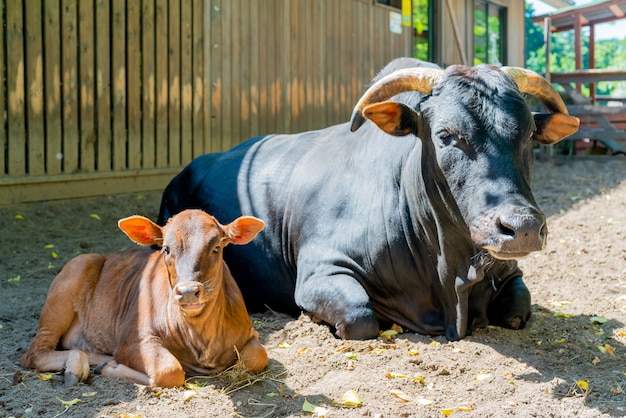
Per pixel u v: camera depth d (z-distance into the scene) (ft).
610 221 30.89
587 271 24.48
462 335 17.79
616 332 18.51
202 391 14.53
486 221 14.85
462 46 57.11
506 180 15.21
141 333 15.46
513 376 15.40
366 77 47.80
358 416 13.43
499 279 18.84
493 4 61.46
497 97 15.96
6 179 30.50
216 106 38.63
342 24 45.68
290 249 20.75
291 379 15.31
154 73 35.81
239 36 39.55
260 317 20.68
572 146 52.75
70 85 32.58
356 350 16.90
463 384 15.05
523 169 15.78
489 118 15.74
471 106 15.93
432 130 16.71
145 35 35.29
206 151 38.32
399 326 18.97
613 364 16.28
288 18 42.11
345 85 46.24
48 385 14.82
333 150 21.40
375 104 16.97
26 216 30.25
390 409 13.70
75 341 17.17
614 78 49.88
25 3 30.78
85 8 32.81
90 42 33.14
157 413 13.51
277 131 41.91
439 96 16.66
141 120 35.55
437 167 16.83
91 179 33.63
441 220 17.25
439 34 54.29
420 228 18.08
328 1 44.60
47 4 31.50
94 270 17.51
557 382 14.89
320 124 44.60
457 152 15.90
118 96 34.37
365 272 19.01
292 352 16.97
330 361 16.15
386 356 16.48
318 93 44.32
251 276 21.62
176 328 15.34
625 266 25.02
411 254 18.53
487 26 61.11
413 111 17.28
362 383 14.92
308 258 19.72
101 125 33.81
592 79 50.39
